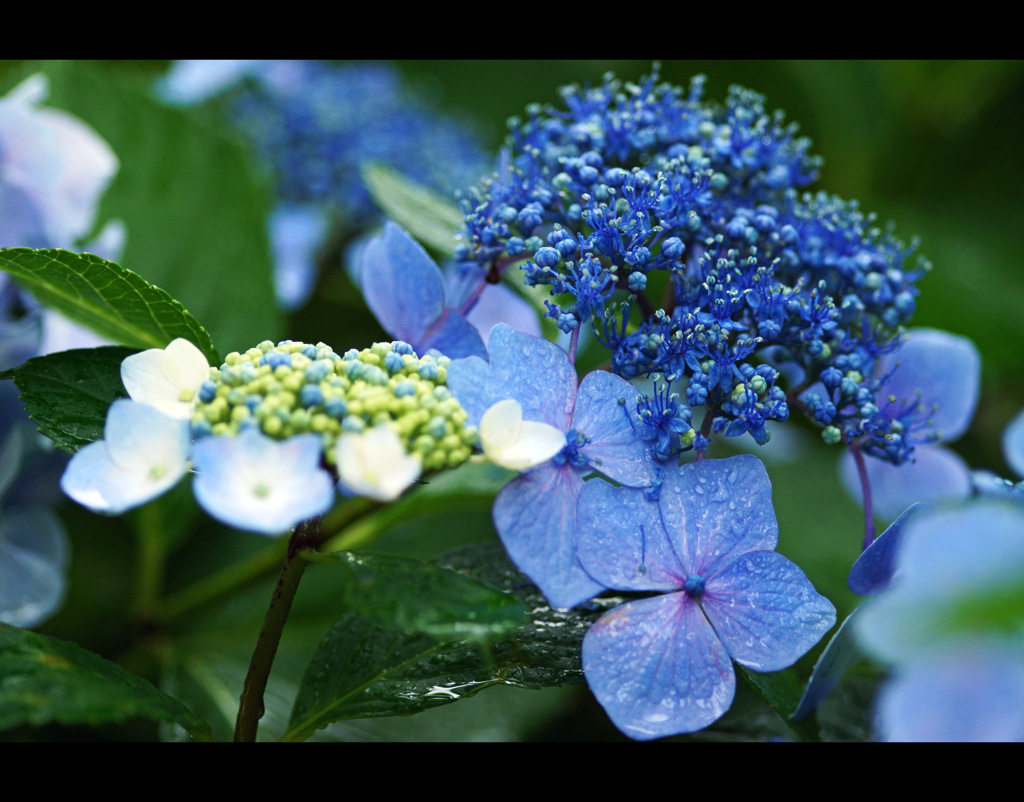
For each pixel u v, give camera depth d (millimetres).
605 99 633
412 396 579
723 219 615
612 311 598
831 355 614
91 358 613
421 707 606
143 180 742
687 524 590
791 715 610
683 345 593
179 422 572
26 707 568
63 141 704
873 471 662
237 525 552
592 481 587
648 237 604
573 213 605
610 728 688
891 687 555
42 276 618
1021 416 626
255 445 562
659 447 591
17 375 608
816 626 587
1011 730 551
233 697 702
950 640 551
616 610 587
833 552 733
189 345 586
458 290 644
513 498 583
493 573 627
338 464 563
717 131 624
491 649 610
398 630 619
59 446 602
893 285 622
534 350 593
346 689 613
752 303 601
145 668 720
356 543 697
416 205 674
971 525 548
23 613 691
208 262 740
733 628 588
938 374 647
